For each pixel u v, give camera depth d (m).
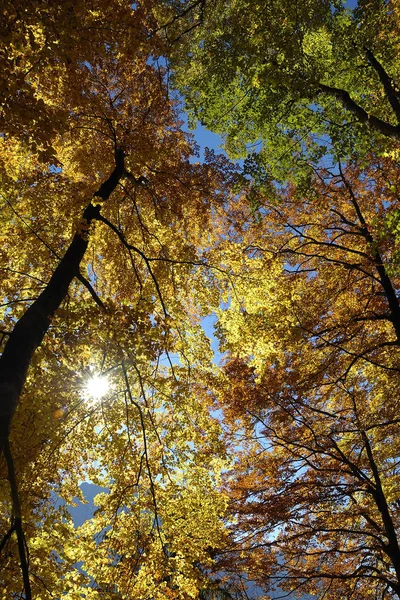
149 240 9.05
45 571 5.63
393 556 9.68
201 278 8.75
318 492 10.95
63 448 6.68
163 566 6.30
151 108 8.23
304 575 10.47
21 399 5.59
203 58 8.98
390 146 7.99
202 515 7.08
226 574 11.04
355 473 10.66
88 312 5.51
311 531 10.41
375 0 8.09
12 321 5.97
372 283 11.86
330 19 8.47
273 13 7.23
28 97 4.19
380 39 9.09
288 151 9.12
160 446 7.07
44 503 6.00
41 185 6.54
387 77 9.36
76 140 8.14
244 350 8.93
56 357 5.82
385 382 11.11
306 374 11.23
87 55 5.66
